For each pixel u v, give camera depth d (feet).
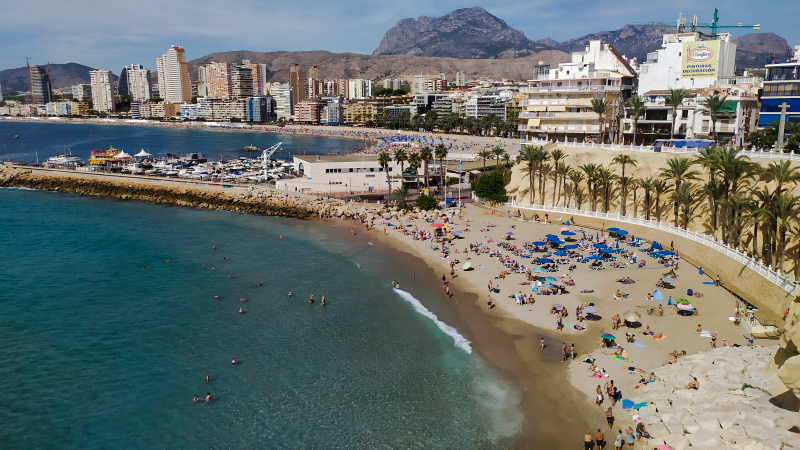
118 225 388.37
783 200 200.64
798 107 358.23
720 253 238.27
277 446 140.26
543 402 150.82
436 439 140.26
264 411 155.53
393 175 500.74
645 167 329.31
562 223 345.72
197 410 157.07
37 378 174.81
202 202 467.52
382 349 189.26
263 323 214.69
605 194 338.75
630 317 183.42
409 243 324.19
